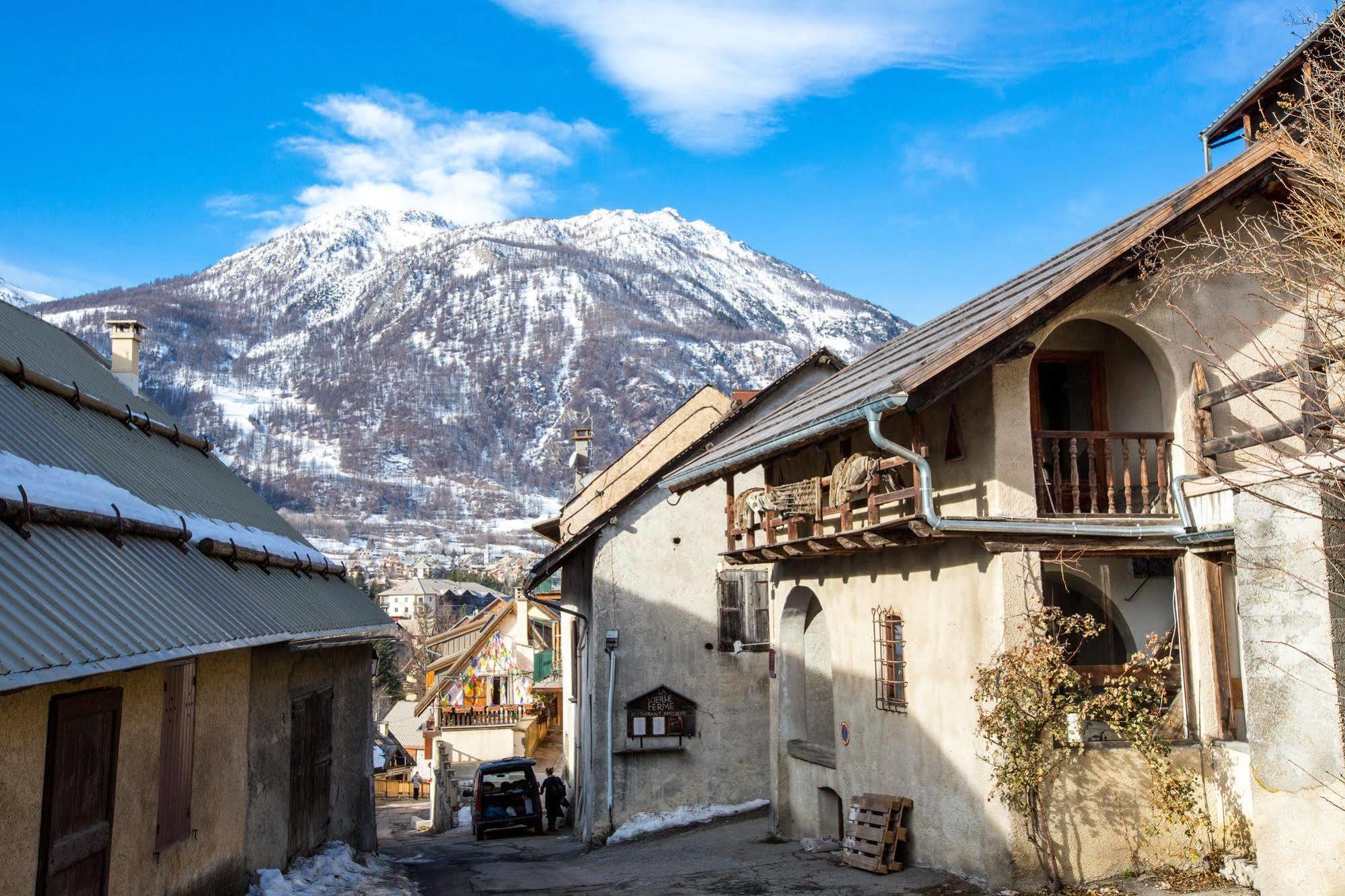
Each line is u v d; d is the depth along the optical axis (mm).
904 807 11539
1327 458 8281
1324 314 9383
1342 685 7867
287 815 11992
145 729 8250
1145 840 9781
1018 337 9750
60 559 7098
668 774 19766
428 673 53469
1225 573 10359
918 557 11484
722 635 20172
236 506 13344
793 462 14906
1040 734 9562
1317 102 10094
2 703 6148
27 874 6406
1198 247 10203
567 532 26047
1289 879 8289
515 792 24391
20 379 9859
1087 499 11352
